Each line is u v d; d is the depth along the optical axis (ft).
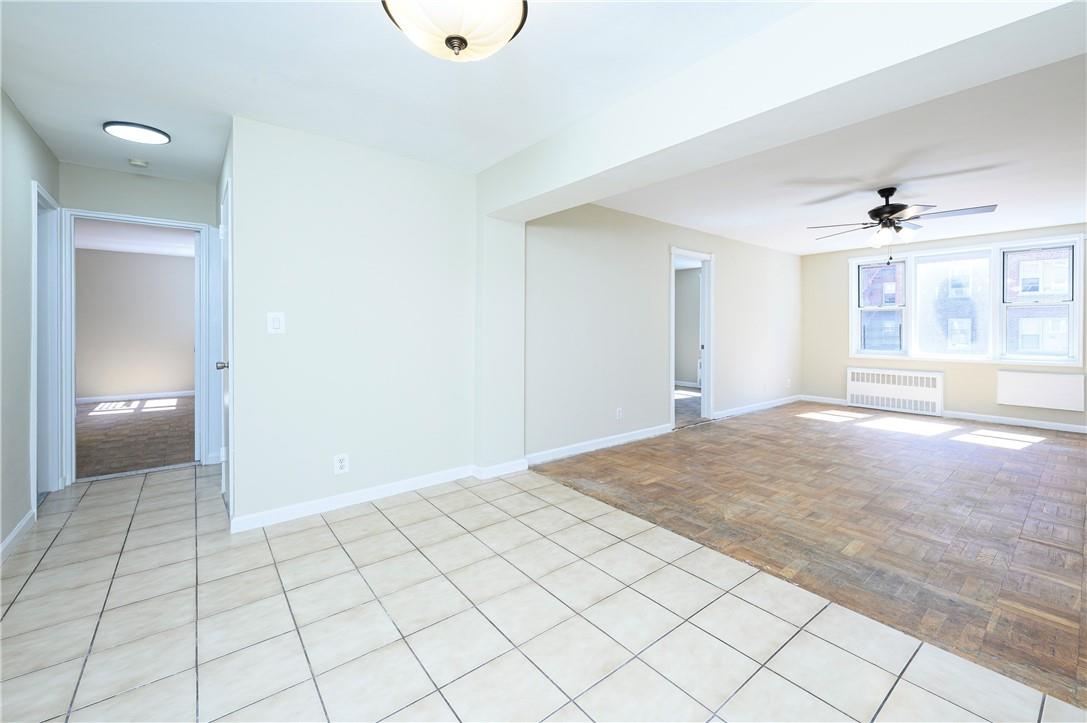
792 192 13.17
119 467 12.87
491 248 11.82
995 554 8.00
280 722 4.64
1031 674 5.24
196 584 7.09
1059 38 4.57
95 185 11.23
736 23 5.99
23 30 6.02
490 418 12.03
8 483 8.07
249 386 8.91
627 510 9.97
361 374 10.24
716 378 19.84
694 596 6.78
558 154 9.30
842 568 7.57
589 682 5.14
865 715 4.67
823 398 24.04
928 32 4.83
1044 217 16.11
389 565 7.66
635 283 16.14
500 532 8.89
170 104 8.12
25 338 8.74
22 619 6.20
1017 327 18.56
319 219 9.57
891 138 9.46
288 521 9.36
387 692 5.02
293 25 5.97
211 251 12.81
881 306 22.13
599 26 6.00
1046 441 15.81
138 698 4.91
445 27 4.21
